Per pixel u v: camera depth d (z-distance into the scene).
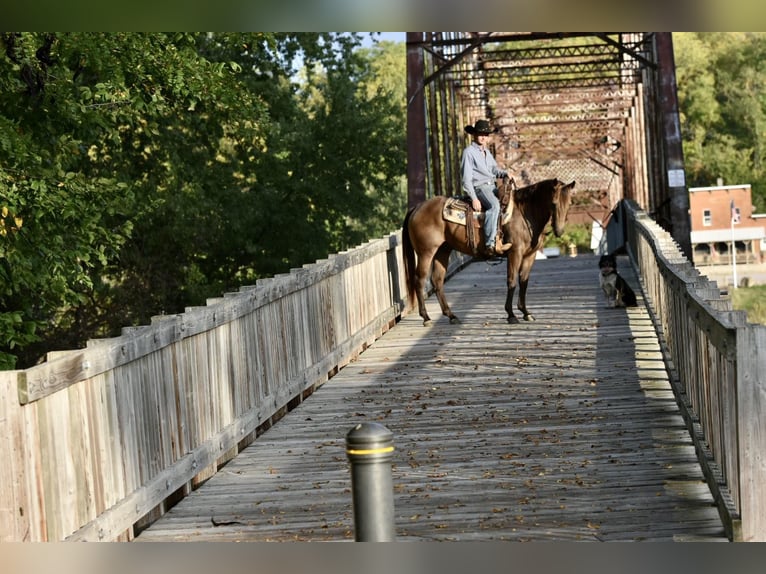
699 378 8.14
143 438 7.19
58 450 5.96
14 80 17.89
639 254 20.81
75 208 16.11
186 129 32.72
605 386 11.14
